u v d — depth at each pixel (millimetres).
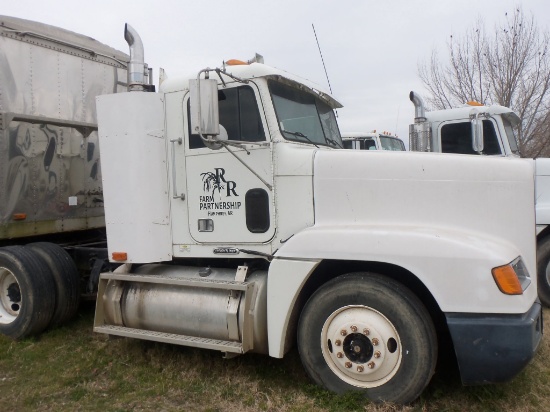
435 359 3420
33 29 5637
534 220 3607
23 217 5473
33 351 4715
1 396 3885
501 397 3648
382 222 3729
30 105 5566
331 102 5027
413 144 7969
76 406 3707
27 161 5512
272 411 3564
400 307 3414
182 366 4324
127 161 4262
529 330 3188
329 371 3682
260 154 3975
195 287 4074
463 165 3639
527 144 16094
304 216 3873
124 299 4363
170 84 4312
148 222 4262
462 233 3564
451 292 3311
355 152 3822
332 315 3635
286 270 3707
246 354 4535
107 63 6543
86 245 6059
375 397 3510
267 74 3955
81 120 6168
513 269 3291
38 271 4977
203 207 4199
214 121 3545
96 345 4855
